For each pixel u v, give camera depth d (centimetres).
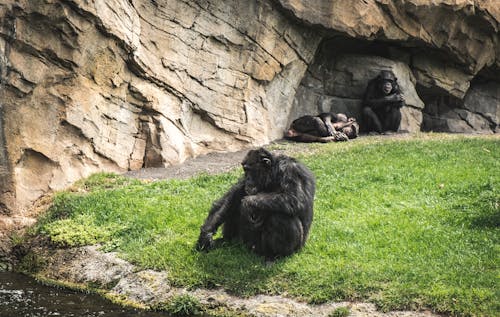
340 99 2730
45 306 1011
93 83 1666
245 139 2211
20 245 1302
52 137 1545
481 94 3222
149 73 1836
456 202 1410
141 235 1233
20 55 1455
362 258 1076
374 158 1877
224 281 1016
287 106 2486
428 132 2931
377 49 2892
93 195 1464
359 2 2406
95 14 1555
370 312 912
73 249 1224
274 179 1053
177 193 1503
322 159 1905
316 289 971
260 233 1077
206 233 1100
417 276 984
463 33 2783
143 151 1847
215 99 2105
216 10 2064
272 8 2228
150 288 1041
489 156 1888
